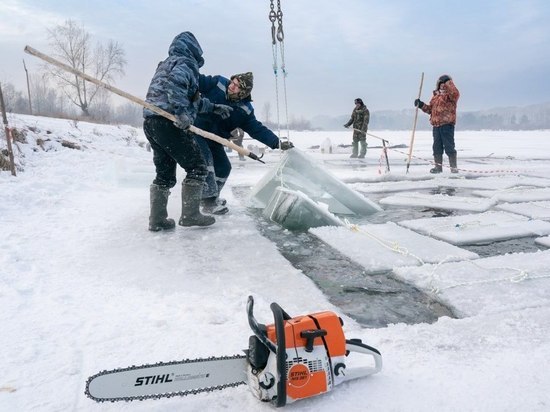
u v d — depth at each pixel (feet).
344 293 10.25
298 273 11.17
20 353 7.15
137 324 8.25
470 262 11.81
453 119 31.55
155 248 13.15
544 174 31.27
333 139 120.67
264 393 5.73
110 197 21.29
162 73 13.75
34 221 15.98
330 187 18.72
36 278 10.55
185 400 6.08
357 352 6.73
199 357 7.07
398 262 11.98
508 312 8.84
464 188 25.66
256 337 5.81
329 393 6.21
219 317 8.50
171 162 15.08
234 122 17.63
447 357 7.16
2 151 27.68
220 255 12.55
